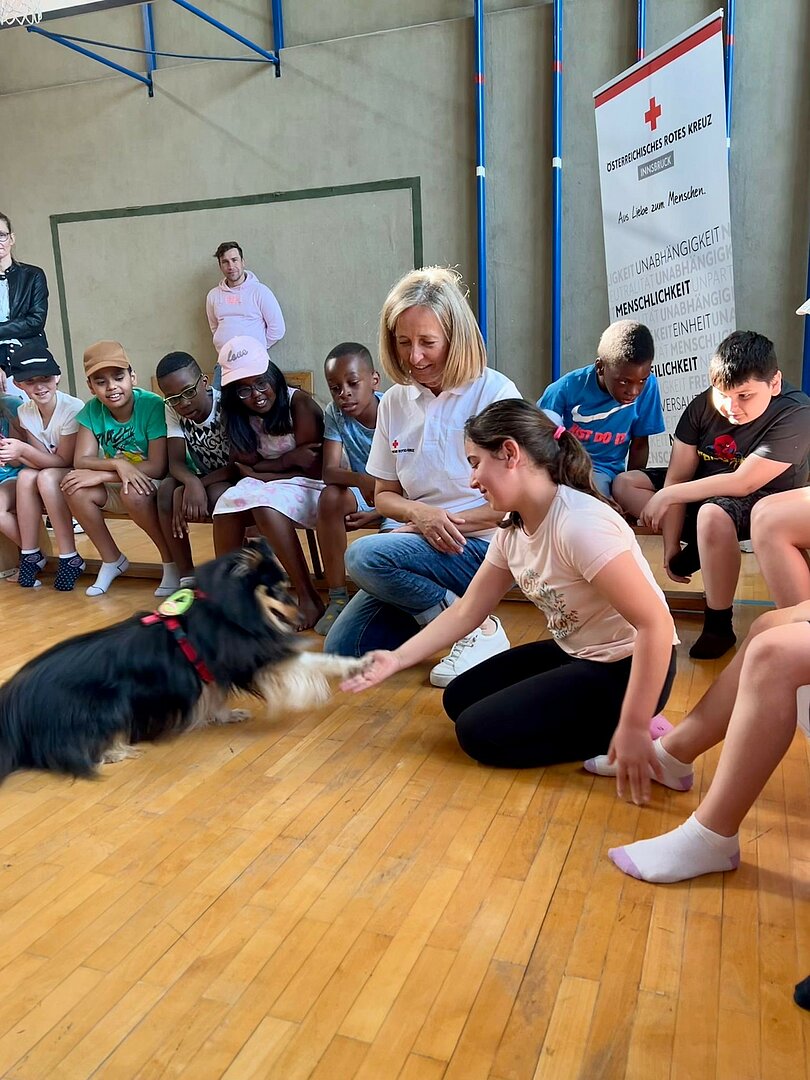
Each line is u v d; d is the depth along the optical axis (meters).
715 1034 1.11
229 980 1.24
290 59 5.34
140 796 1.80
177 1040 1.13
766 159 4.54
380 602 2.46
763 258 4.66
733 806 1.38
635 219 4.33
